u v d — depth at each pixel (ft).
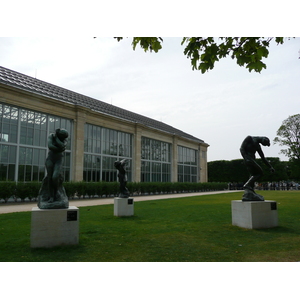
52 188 24.13
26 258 19.44
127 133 125.59
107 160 112.88
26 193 71.92
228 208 55.72
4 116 77.15
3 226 33.35
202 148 192.03
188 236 27.45
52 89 103.09
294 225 33.32
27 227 32.53
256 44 22.15
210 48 21.97
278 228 31.37
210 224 34.91
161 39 22.47
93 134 106.93
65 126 94.99
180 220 38.70
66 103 93.35
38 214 22.38
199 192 152.66
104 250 21.88
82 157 98.07
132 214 44.11
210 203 69.31
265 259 19.43
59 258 19.57
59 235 22.90
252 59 22.41
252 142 33.96
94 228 32.09
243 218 32.35
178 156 165.17
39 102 85.56
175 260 19.30
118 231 30.17
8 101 77.30
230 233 28.91
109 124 113.19
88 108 101.09
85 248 22.39
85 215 44.68
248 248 22.56
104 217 42.19
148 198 95.76
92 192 91.35
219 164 221.66
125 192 45.16
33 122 84.84
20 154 80.53
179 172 164.35
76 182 86.99
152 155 141.90
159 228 32.14
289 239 25.82
